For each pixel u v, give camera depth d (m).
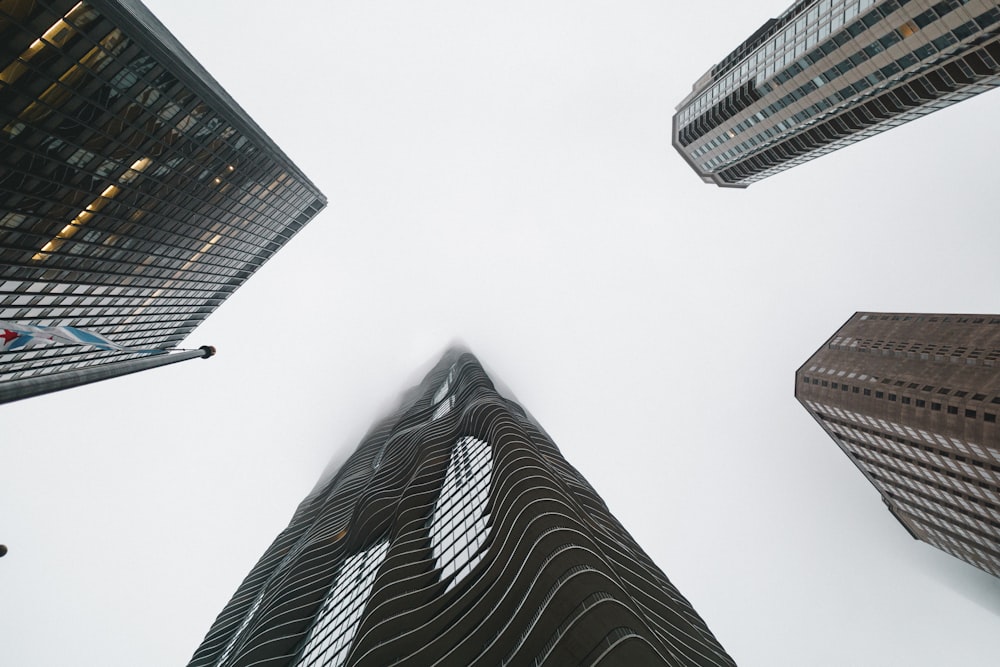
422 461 72.12
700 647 36.53
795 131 80.62
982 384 74.06
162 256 60.41
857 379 97.12
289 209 76.25
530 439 64.06
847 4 56.91
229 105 51.91
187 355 30.45
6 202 38.44
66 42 33.66
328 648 47.22
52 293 50.56
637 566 43.75
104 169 43.31
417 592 40.25
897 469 98.44
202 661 74.88
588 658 24.67
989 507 83.94
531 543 35.47
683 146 107.88
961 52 52.31
